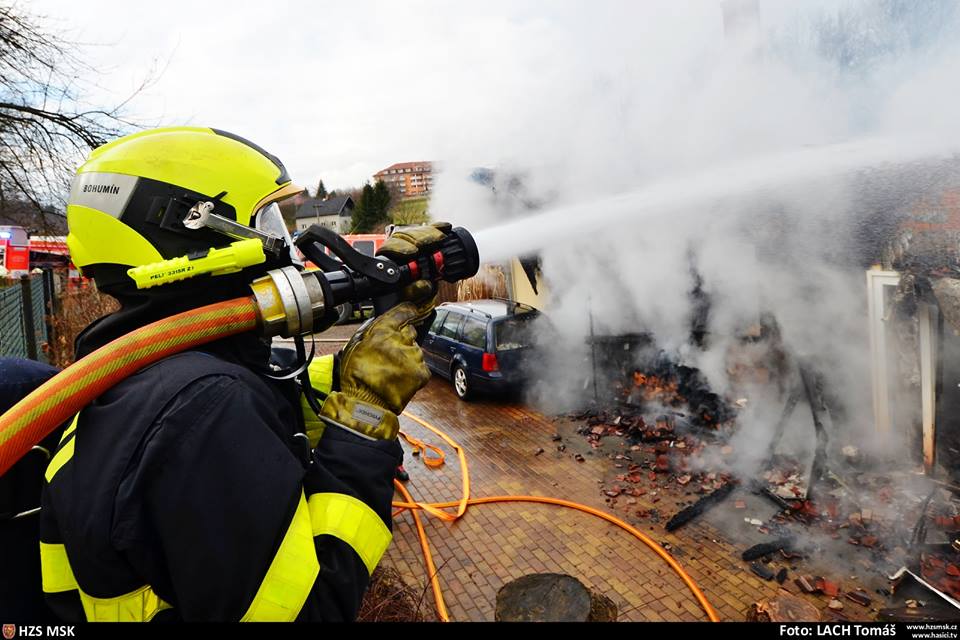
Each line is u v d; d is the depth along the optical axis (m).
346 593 1.07
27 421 0.95
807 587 3.99
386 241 1.45
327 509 1.13
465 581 4.48
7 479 1.28
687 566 4.43
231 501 0.97
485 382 8.43
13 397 1.44
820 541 4.46
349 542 1.12
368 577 1.17
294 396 1.42
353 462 1.21
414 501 5.84
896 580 3.88
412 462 6.82
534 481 6.11
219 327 1.12
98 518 0.95
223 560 0.95
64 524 1.01
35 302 9.68
